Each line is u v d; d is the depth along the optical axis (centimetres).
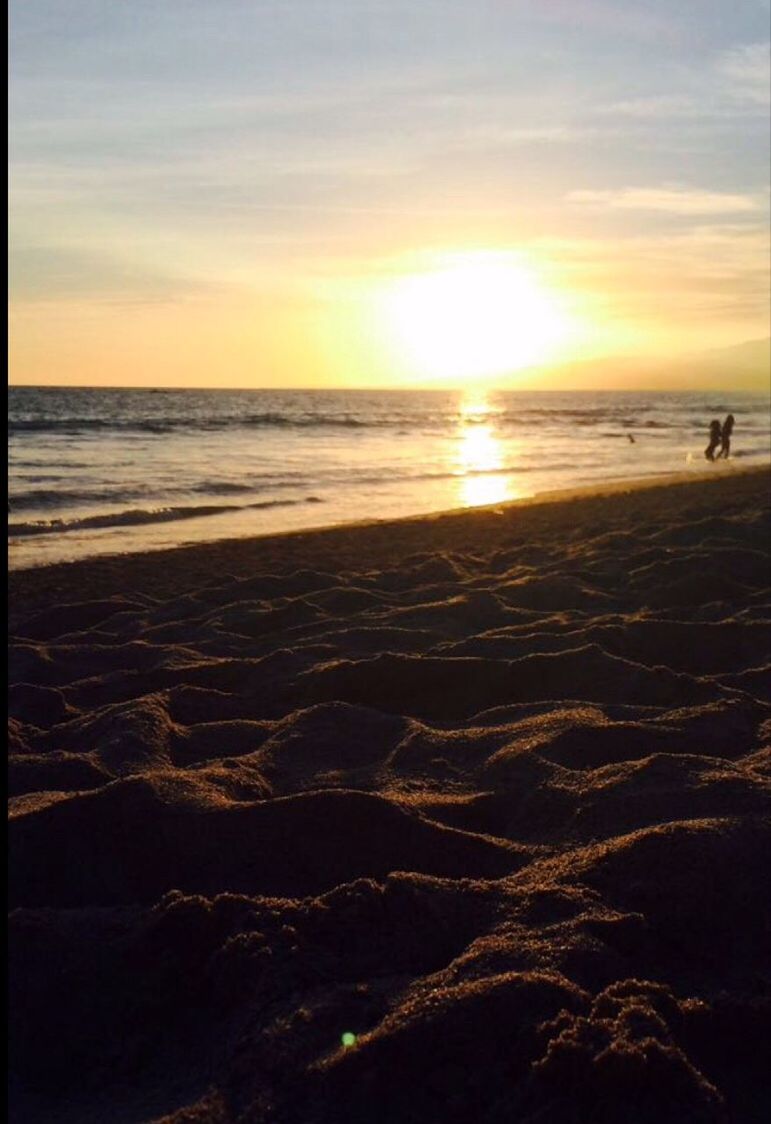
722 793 380
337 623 735
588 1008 260
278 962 283
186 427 3981
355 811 371
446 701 563
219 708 547
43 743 489
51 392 9375
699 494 1861
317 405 8194
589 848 352
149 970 295
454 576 944
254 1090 243
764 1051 269
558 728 470
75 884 354
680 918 313
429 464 2672
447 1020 253
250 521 1535
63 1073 269
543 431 4747
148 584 988
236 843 362
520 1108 234
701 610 748
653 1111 230
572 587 823
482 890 320
